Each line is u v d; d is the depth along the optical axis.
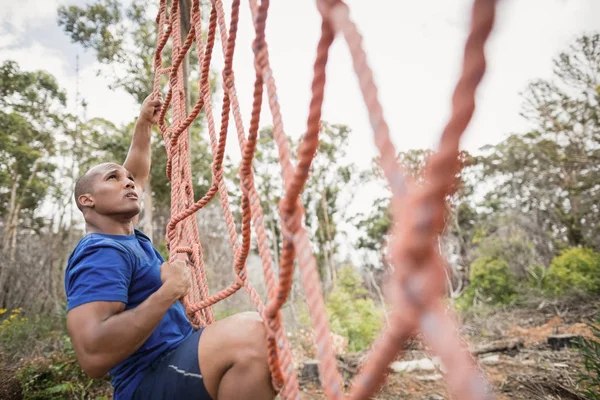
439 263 0.35
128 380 1.45
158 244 12.60
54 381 4.19
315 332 0.63
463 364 0.33
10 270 10.66
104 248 1.47
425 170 0.34
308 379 4.75
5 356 5.38
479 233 13.30
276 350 1.09
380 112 0.40
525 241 13.06
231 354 1.32
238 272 1.45
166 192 13.16
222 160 1.71
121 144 12.49
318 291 0.66
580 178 15.30
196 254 1.99
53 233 13.87
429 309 0.35
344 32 0.44
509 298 9.55
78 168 16.28
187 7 4.96
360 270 13.95
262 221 1.13
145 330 1.31
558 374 4.03
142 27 11.70
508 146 17.33
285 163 0.81
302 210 0.76
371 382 0.41
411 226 0.34
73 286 1.37
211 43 1.81
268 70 0.91
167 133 2.41
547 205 15.65
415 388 4.03
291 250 0.79
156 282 1.58
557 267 10.22
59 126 18.83
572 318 7.10
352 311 7.83
